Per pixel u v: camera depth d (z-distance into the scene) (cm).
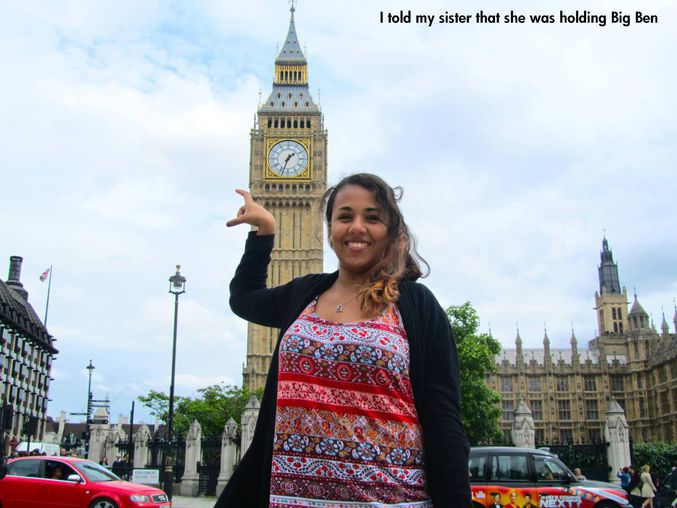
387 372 290
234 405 7231
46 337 8338
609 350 13688
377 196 340
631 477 2820
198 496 3869
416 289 327
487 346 6222
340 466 279
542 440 12275
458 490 276
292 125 11225
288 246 10694
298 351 301
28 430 2752
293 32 12038
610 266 15038
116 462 3881
